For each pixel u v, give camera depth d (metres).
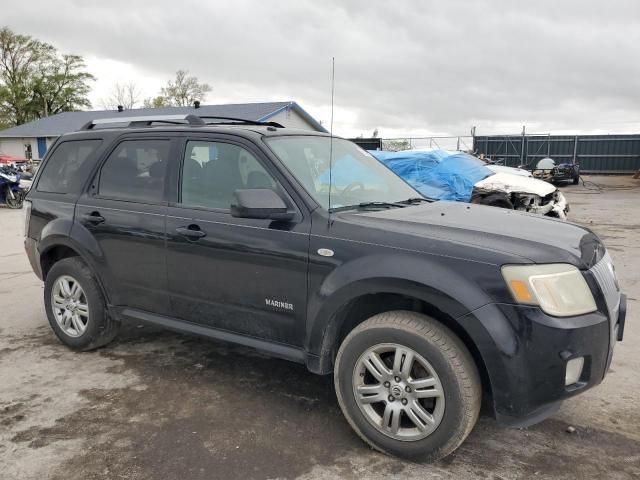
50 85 59.56
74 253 4.45
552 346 2.51
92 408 3.45
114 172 4.11
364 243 2.90
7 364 4.16
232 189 3.48
